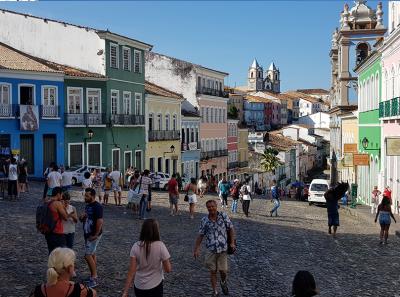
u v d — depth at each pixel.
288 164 92.62
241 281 12.66
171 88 62.09
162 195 34.84
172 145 53.56
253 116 136.88
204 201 33.75
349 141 50.81
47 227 10.34
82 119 41.47
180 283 12.09
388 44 32.12
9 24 44.50
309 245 18.78
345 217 31.20
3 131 36.50
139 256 7.48
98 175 25.83
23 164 27.52
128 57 47.25
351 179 48.66
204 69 63.31
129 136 47.12
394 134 30.91
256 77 198.75
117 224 19.98
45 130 39.09
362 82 43.44
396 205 30.44
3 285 10.72
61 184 21.12
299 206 37.97
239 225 23.14
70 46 44.25
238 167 76.50
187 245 16.92
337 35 57.25
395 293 12.40
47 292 5.57
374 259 16.61
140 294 7.47
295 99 171.62
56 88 39.91
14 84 37.12
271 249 17.45
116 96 45.31
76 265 12.89
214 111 67.31
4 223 17.75
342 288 12.67
